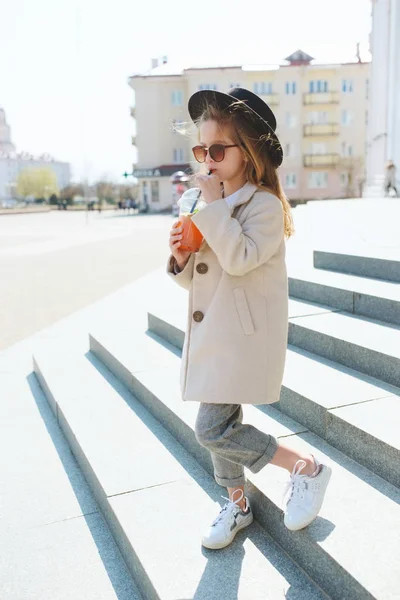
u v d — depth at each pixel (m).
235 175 2.11
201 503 2.58
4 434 3.79
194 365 2.11
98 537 2.64
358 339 3.27
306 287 4.46
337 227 7.52
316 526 2.07
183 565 2.15
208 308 2.09
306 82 53.47
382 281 4.34
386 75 25.48
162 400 3.39
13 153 151.88
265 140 2.05
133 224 31.48
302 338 3.66
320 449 2.63
